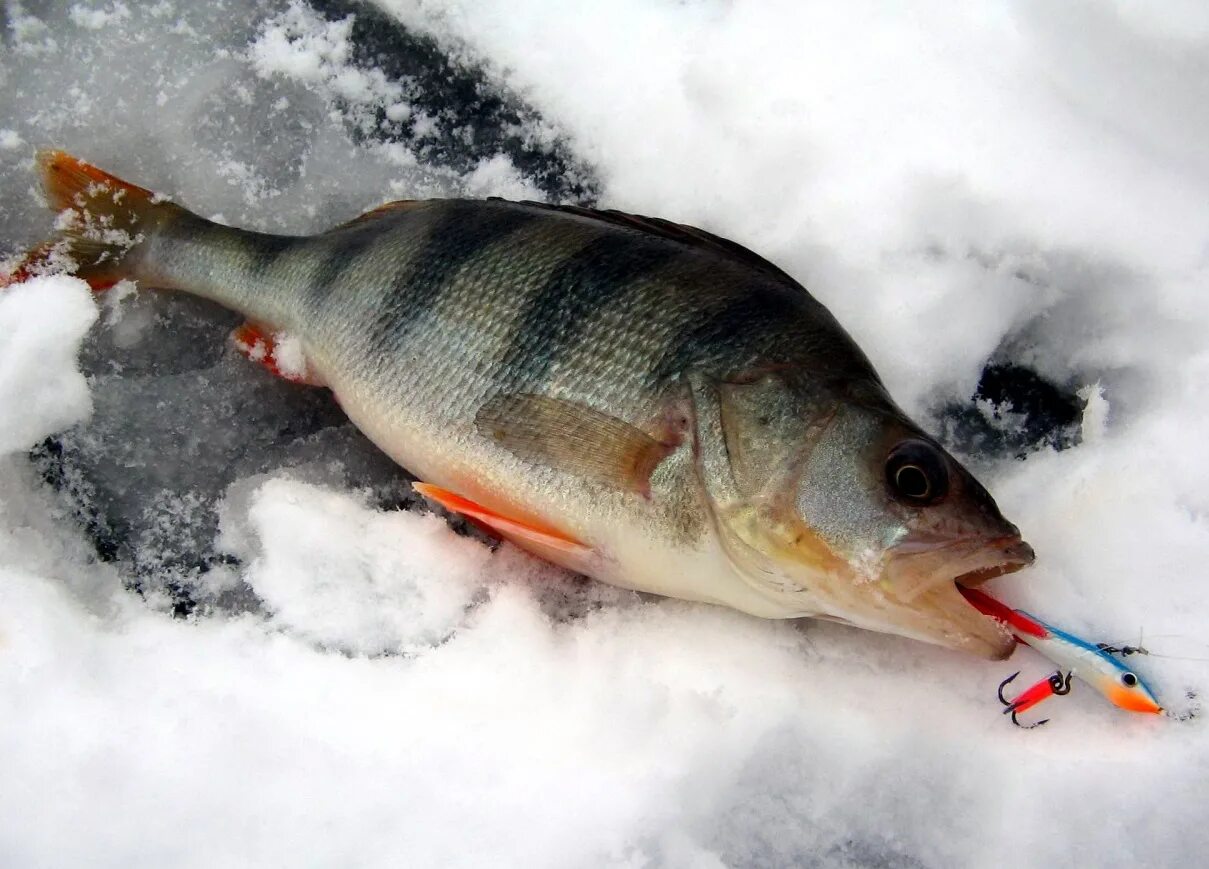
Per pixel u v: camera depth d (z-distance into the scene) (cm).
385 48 39
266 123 39
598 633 33
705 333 30
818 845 30
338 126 39
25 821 30
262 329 35
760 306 30
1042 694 30
